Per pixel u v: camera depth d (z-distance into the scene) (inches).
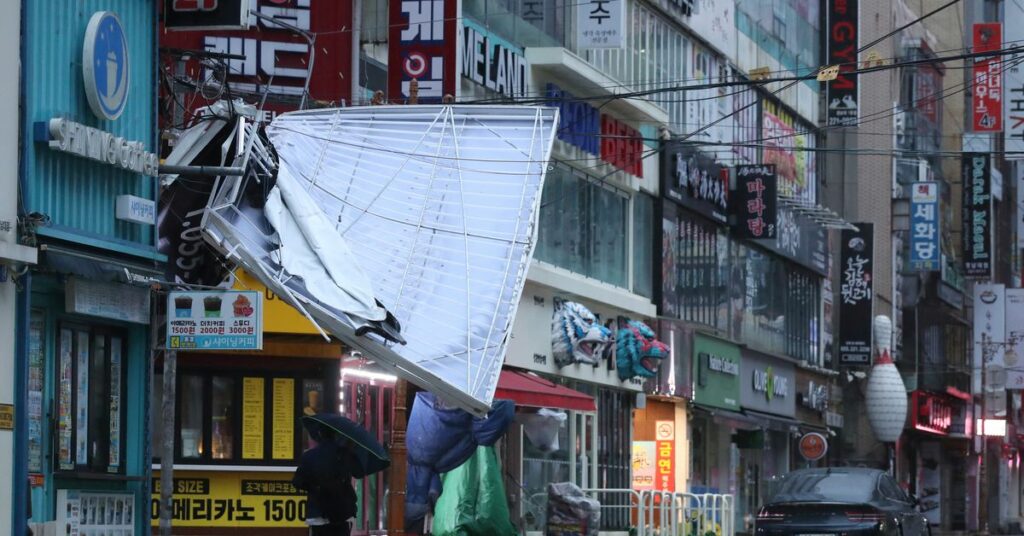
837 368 2341.3
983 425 2650.1
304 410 1016.2
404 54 1100.5
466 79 1196.5
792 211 2068.2
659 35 1608.0
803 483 1175.0
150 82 788.0
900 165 2608.3
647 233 1592.0
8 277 651.5
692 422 1745.8
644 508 1251.8
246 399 1005.8
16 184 660.7
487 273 756.0
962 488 3097.9
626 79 1514.5
